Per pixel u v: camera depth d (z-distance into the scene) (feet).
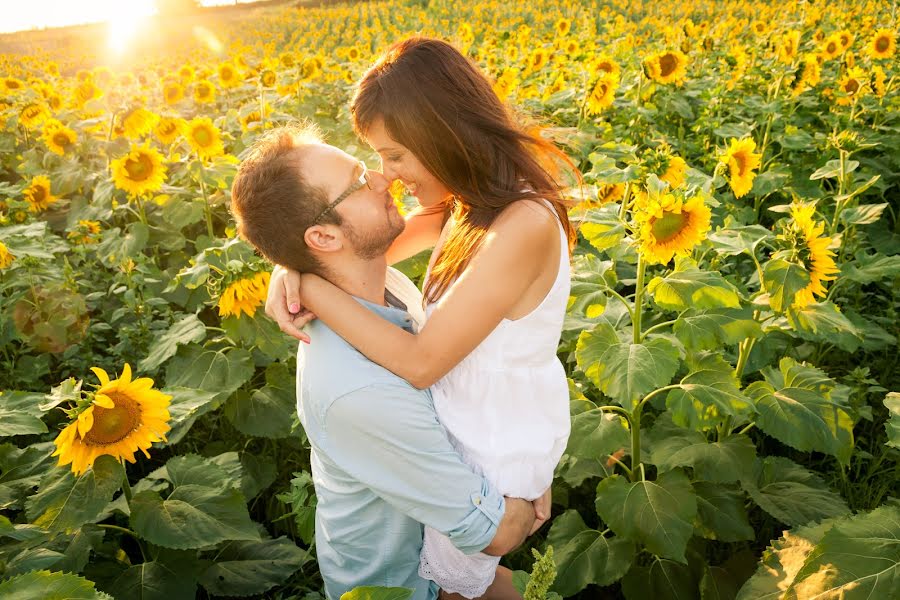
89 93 23.35
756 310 8.16
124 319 12.67
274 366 9.79
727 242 7.75
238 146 18.62
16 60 63.57
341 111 22.49
